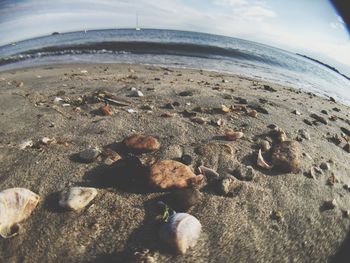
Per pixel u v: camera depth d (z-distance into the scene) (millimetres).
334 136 396
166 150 295
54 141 304
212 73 961
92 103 418
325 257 215
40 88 525
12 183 240
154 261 186
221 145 307
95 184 245
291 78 1294
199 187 250
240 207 237
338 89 1299
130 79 630
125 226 210
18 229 200
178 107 418
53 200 226
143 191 240
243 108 425
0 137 313
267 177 277
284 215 240
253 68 1392
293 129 385
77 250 191
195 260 191
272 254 207
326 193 274
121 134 326
